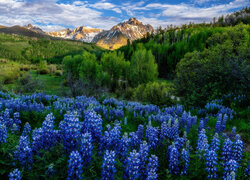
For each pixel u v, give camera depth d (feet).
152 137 15.31
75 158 9.62
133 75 155.43
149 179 10.70
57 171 11.20
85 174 11.20
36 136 12.23
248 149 20.16
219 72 44.88
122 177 10.96
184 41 323.37
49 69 276.00
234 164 11.48
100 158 12.59
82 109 29.96
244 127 25.77
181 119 23.98
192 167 13.33
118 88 155.43
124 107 38.86
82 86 84.43
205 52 61.36
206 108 36.22
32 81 83.35
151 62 152.56
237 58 45.03
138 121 28.43
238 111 32.24
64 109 28.91
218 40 70.38
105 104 41.11
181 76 58.39
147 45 369.30
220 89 43.27
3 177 11.13
